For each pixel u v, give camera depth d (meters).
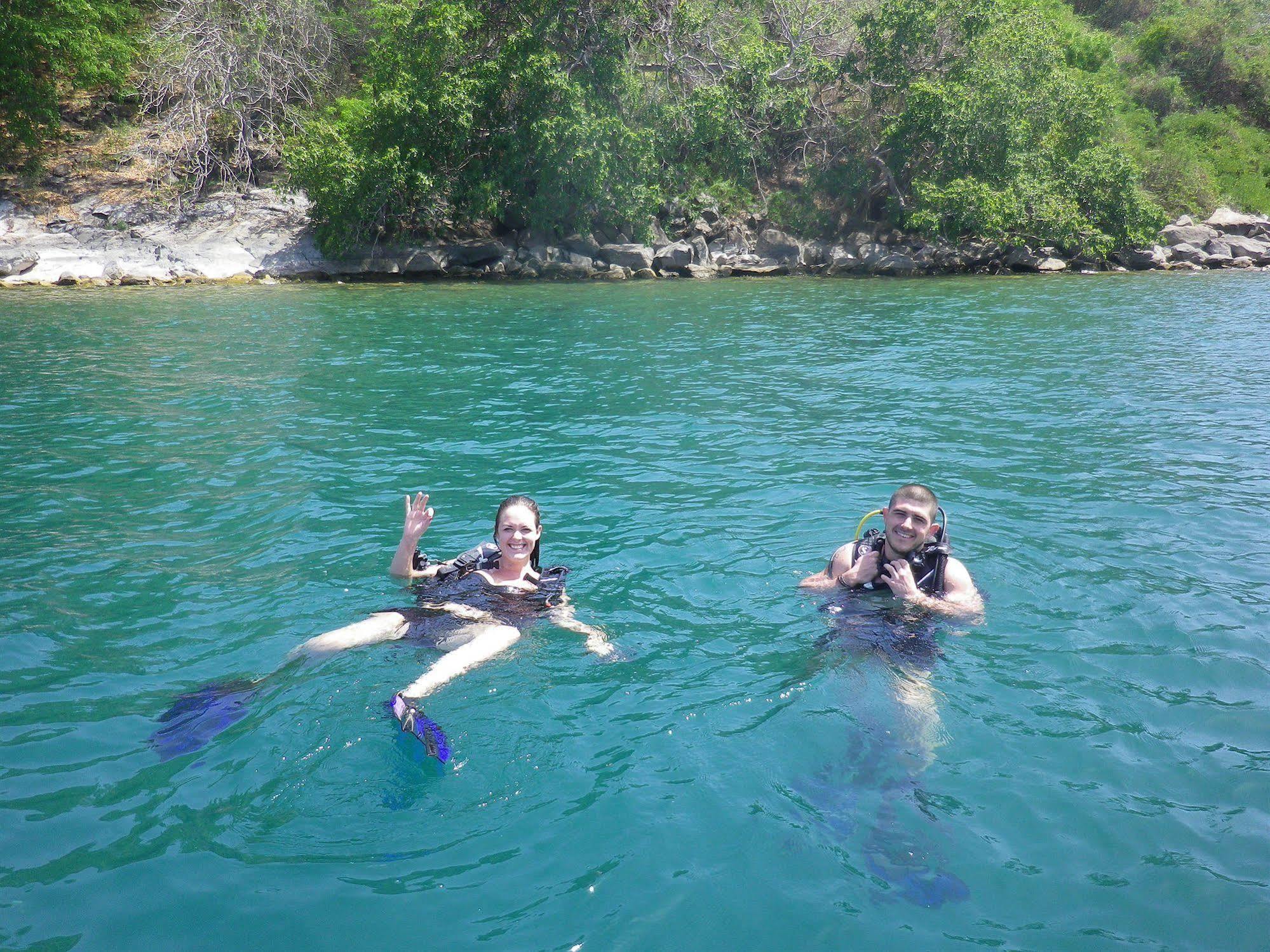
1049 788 3.56
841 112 32.78
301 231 27.23
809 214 31.30
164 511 6.75
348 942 2.80
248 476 7.62
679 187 30.84
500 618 4.77
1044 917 2.92
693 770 3.63
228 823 3.31
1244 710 4.11
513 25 28.30
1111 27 48.41
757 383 11.73
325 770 3.60
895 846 3.23
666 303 21.19
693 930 2.86
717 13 31.61
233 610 5.06
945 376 12.18
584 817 3.36
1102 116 31.39
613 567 5.70
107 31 29.03
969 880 3.08
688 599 5.23
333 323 17.50
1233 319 17.55
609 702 4.11
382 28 30.20
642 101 29.14
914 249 30.72
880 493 7.19
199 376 12.05
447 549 6.01
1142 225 30.00
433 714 3.97
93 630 4.82
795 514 6.68
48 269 23.84
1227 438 8.88
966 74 30.19
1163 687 4.30
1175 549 6.00
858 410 10.19
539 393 11.08
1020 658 4.55
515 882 3.05
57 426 9.30
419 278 27.00
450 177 27.66
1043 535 6.26
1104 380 11.80
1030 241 29.91
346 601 5.16
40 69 27.77
